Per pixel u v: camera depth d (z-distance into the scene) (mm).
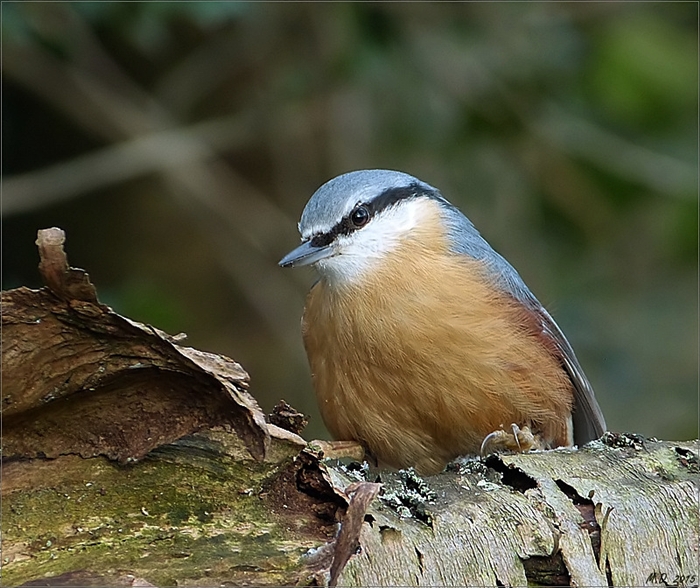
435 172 12312
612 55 11891
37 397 4789
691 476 5379
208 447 4863
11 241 12750
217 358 4766
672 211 12055
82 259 13258
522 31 11367
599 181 12070
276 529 4594
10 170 12258
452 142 11680
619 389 12320
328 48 10992
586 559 4914
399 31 10930
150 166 11148
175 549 4477
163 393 4875
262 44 11727
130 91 11781
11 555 4480
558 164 12047
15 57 10922
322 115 12750
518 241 12375
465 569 4723
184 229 13805
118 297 10289
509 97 11461
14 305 4590
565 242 12469
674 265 12547
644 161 11781
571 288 12414
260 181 13523
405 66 11008
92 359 4762
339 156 12984
